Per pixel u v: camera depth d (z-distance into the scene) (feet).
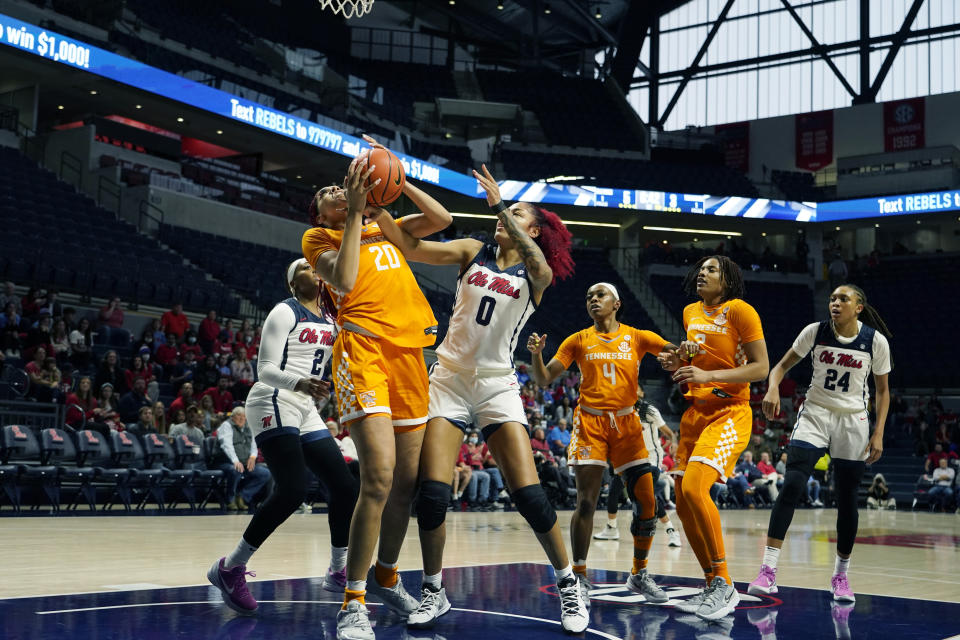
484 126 91.45
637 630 10.64
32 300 41.70
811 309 91.81
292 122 69.36
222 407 39.52
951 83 98.53
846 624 11.28
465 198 81.15
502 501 43.11
